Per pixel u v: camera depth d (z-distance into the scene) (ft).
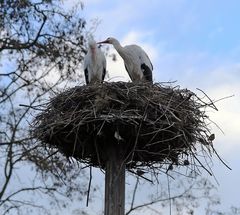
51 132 25.45
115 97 25.41
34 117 27.25
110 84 25.94
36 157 48.60
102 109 24.73
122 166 24.50
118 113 24.58
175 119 25.26
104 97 25.13
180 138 25.32
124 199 24.09
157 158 26.23
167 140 24.85
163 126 24.94
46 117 26.78
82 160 27.07
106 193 24.20
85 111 24.91
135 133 24.54
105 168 25.14
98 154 25.22
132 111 24.77
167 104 25.66
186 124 25.90
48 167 48.03
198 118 26.66
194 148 26.13
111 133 24.75
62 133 25.66
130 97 25.27
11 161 50.67
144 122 24.58
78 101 26.09
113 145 24.80
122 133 24.66
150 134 24.73
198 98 27.20
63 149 26.81
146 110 25.00
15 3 54.80
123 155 24.76
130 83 26.35
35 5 55.72
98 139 25.20
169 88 27.02
